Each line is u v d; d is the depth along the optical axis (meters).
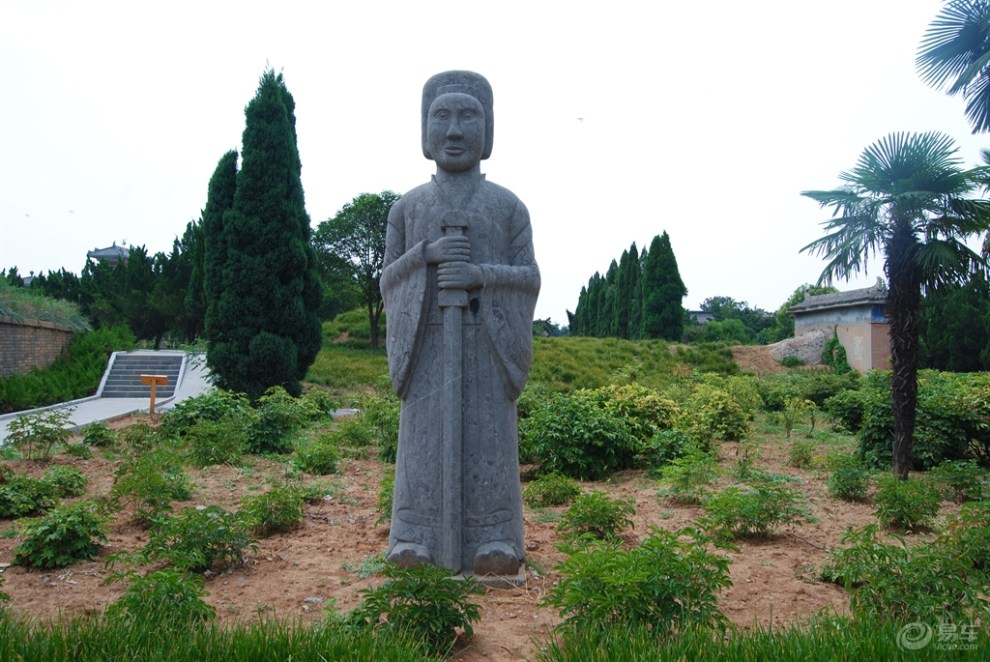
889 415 10.53
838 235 9.55
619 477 9.92
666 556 4.10
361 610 3.94
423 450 5.22
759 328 66.69
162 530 5.57
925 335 27.98
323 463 9.83
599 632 3.62
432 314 5.26
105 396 20.70
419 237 5.37
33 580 5.36
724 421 13.54
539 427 10.12
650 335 37.41
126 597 3.97
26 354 19.72
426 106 5.60
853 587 5.16
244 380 17.56
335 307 40.78
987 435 10.57
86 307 33.41
